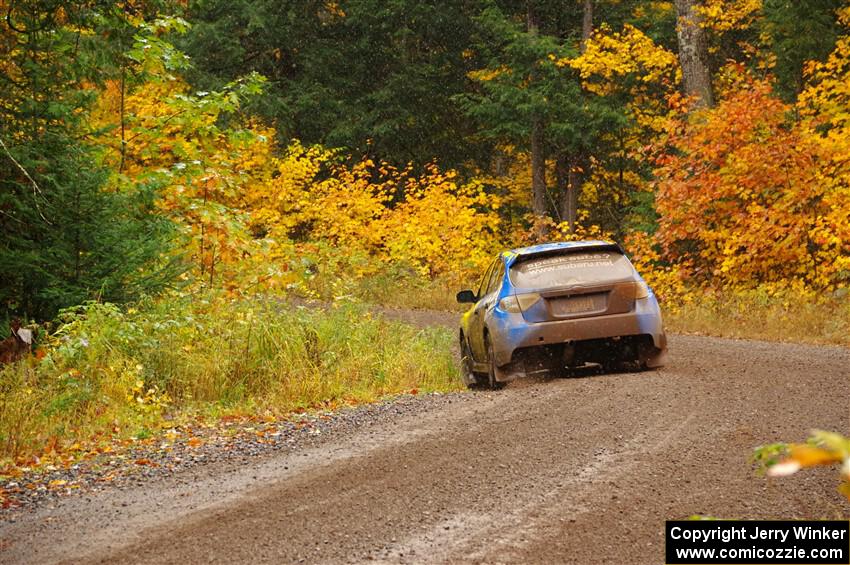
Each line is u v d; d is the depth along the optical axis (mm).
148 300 20297
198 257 26500
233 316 21531
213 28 60188
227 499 10500
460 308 40562
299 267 26844
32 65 21031
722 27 49594
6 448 14031
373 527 9188
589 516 9211
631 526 8844
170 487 11266
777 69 50969
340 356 20531
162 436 14938
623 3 62969
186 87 56438
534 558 8102
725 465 10812
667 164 35625
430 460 11859
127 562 8406
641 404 14688
